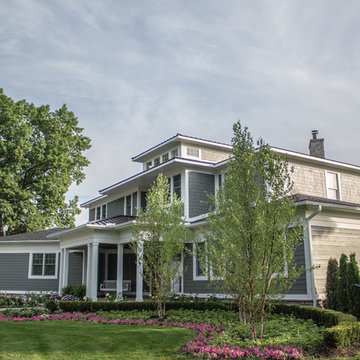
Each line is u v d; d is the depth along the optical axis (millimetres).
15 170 31125
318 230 13078
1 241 24656
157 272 13000
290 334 8414
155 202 13172
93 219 29141
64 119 36031
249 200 8062
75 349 7793
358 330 7988
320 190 19312
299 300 12578
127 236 18000
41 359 7133
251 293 8094
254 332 8062
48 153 32875
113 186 23953
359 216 14500
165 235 12727
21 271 24438
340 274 10992
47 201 33062
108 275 23875
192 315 12492
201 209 19141
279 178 8086
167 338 8727
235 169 8359
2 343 8250
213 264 10453
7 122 31469
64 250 21734
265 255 7891
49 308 14852
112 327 10609
